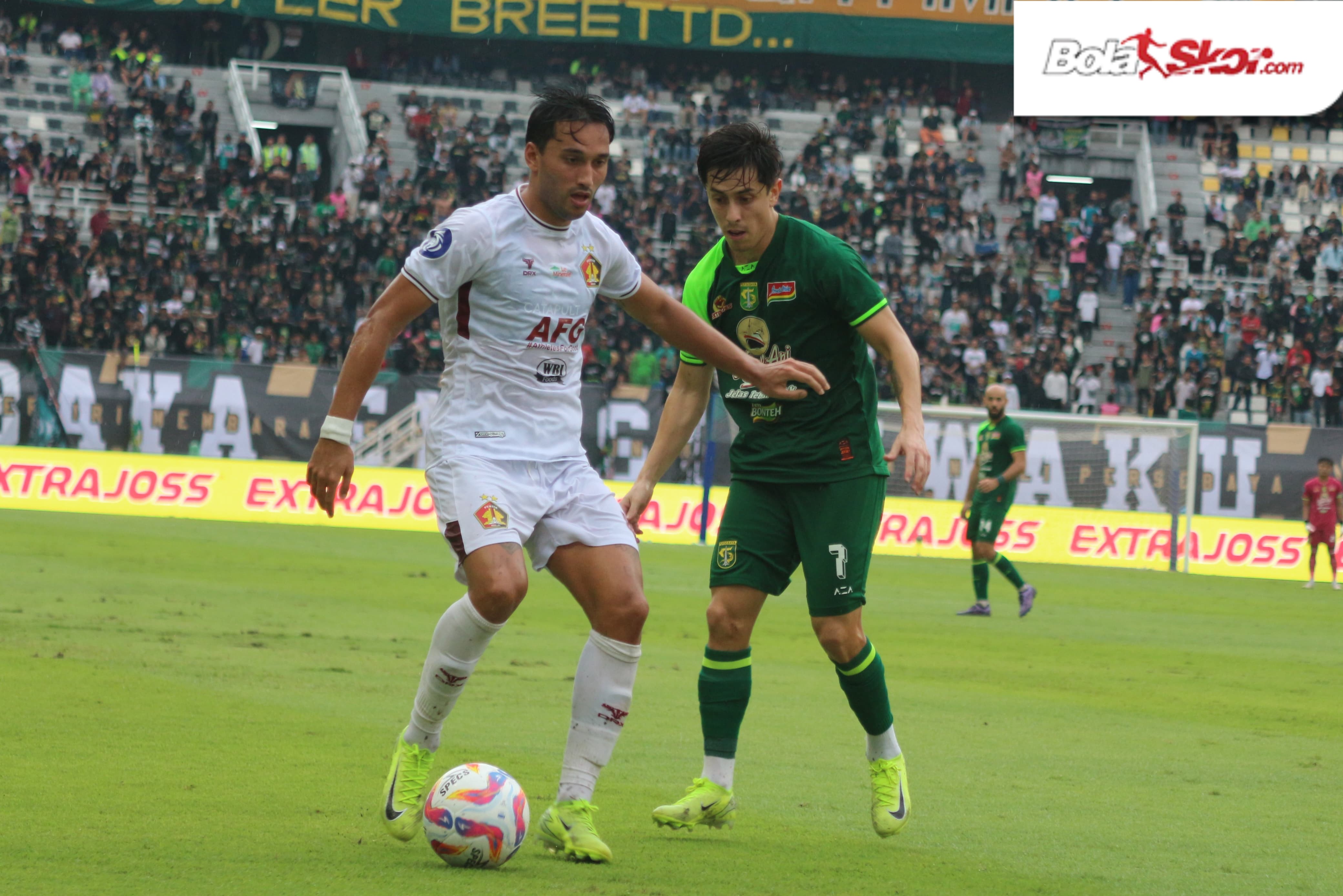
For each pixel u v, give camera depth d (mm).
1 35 118000
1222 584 73875
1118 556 83250
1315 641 44719
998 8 124688
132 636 30828
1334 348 111062
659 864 13508
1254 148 133625
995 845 15055
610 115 14047
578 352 14719
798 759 20234
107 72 118312
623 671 13938
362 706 22969
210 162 113062
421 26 120500
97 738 18859
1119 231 118250
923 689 29516
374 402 79062
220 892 11477
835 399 16172
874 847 14758
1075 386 105312
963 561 80875
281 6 117188
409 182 116750
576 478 14469
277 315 99750
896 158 126125
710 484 80688
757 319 16375
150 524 70062
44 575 43625
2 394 74938
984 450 48375
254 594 42000
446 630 13672
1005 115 135000
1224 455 83438
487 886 12094
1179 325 109562
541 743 20234
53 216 99812
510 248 13961
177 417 76562
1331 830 16453
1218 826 16469
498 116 127812
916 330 106500
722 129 16031
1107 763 21109
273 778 16750
